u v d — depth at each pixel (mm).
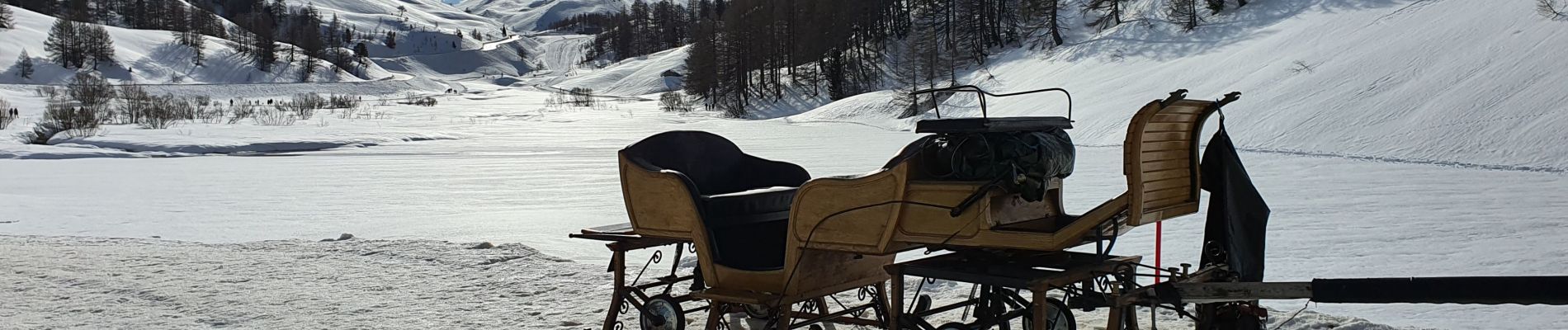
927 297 5754
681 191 5094
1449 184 17812
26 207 17312
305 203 17766
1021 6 91188
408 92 166625
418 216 15203
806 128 57375
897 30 108438
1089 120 40969
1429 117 28031
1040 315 3947
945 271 4277
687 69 115812
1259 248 4332
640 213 5406
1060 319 4863
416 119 73688
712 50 101875
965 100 59125
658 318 5512
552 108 103000
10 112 63625
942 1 100000
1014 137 4043
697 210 5031
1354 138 28125
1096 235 3977
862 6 102562
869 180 4480
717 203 5098
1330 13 58656
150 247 10609
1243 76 43750
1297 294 3510
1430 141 25938
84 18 195750
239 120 65500
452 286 7840
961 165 4105
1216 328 4367
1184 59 58594
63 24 154500
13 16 175500
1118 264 4246
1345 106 31734
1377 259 9281
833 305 6887
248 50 183125
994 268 4293
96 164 30672
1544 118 25078
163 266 9062
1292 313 6133
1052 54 75625
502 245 10008
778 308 4926
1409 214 13047
